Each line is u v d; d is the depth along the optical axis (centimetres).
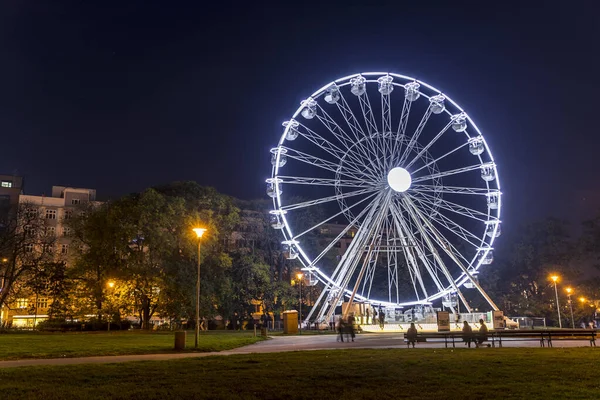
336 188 5659
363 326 5816
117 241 6256
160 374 2002
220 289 6475
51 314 6794
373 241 5597
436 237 5709
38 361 2569
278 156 5772
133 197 6575
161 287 6094
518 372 1972
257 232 7975
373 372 2016
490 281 8625
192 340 3934
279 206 5725
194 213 6362
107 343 3600
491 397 1546
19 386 1745
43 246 6962
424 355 2569
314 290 8581
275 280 7719
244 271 7131
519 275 8806
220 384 1783
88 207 7088
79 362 2489
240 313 7438
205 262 6438
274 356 2625
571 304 7619
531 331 3183
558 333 3198
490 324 5759
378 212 5553
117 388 1709
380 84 5722
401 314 6316
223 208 7000
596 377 1842
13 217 6750
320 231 8675
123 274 6088
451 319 6006
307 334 5194
